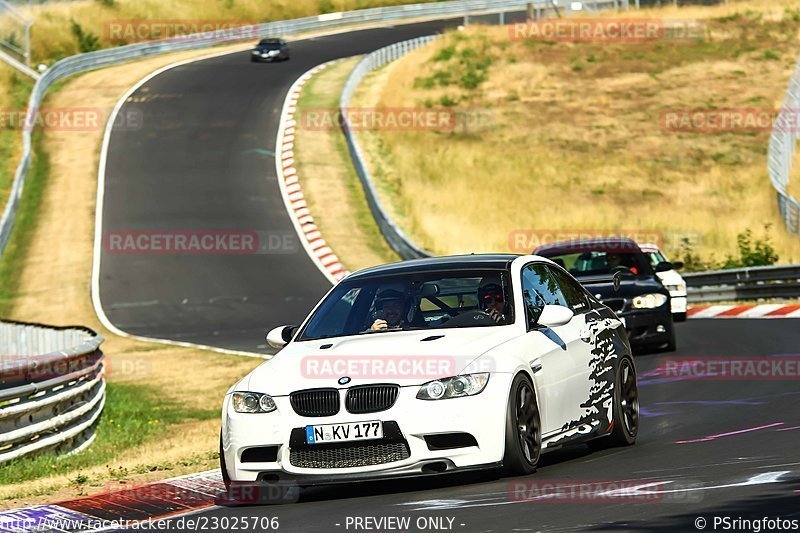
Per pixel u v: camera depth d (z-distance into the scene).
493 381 28.39
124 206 151.38
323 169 167.12
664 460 30.80
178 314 109.25
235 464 28.97
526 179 167.62
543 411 30.23
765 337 67.31
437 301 31.92
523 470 29.02
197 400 63.88
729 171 170.12
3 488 35.34
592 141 187.25
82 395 48.28
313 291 116.69
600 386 33.75
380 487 30.31
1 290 123.62
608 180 167.62
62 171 166.38
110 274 126.06
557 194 161.00
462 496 27.30
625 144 185.38
